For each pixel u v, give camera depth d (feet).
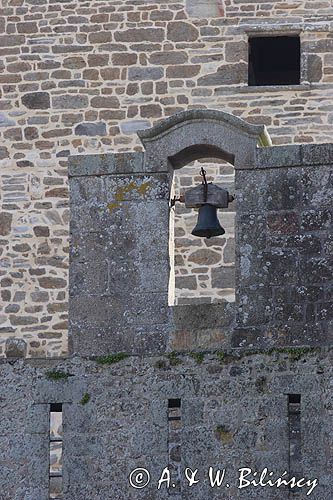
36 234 96.07
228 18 97.40
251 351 70.90
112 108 97.14
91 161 73.41
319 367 70.38
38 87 97.60
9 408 71.51
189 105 96.89
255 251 72.23
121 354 71.51
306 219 72.23
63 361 71.67
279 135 96.07
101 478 70.59
